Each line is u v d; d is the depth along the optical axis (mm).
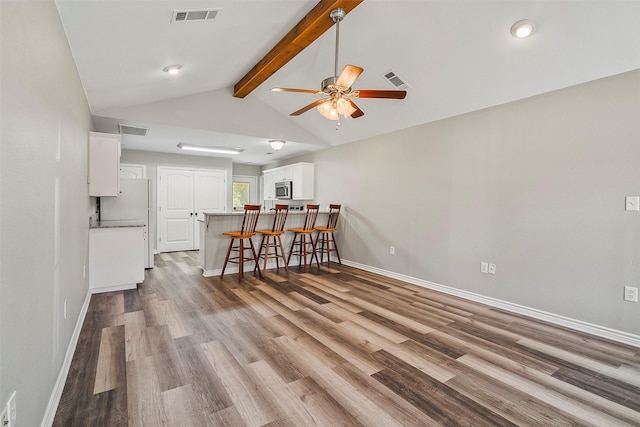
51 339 1640
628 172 2613
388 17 2730
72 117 2367
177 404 1742
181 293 3793
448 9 2492
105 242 3771
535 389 1954
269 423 1612
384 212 4938
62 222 1960
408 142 4543
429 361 2266
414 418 1669
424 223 4305
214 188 7340
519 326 2943
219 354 2309
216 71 3781
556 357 2359
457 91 3461
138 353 2305
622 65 2553
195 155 7086
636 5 2088
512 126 3361
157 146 5996
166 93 4086
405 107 4086
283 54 3229
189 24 2414
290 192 6852
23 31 1207
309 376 2041
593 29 2332
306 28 2734
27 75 1256
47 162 1570
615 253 2688
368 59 3371
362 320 3018
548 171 3084
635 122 2570
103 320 2928
